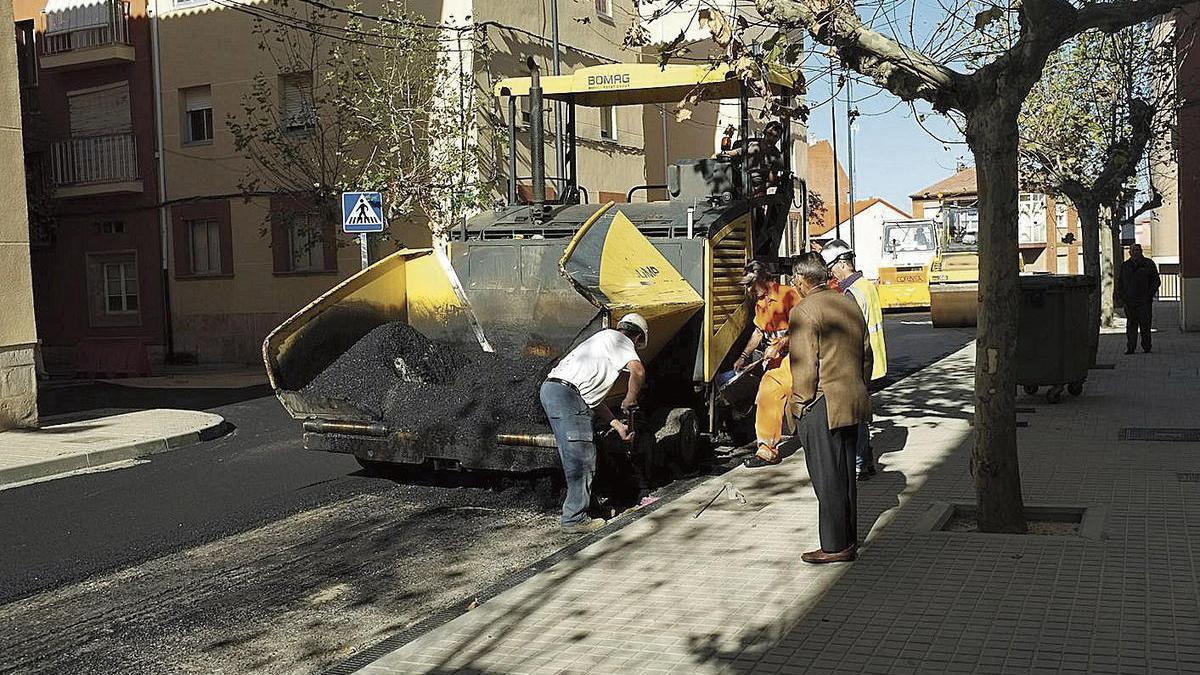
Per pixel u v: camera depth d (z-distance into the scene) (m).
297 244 25.62
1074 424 11.62
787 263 12.61
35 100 28.55
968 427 11.78
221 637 6.22
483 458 8.93
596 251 9.52
